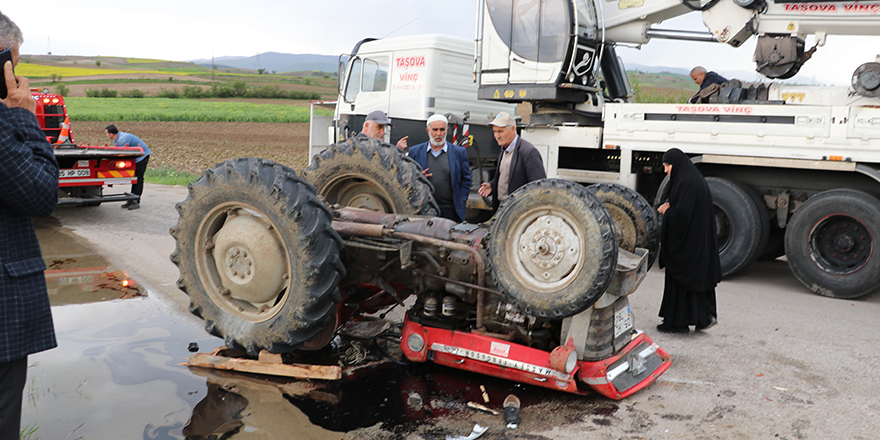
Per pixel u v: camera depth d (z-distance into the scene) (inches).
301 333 140.6
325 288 138.6
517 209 129.7
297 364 150.9
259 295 146.0
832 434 124.8
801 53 268.5
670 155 185.3
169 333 172.9
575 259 124.1
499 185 206.1
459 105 372.5
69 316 184.5
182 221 153.0
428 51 349.7
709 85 283.0
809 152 241.6
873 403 140.4
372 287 173.0
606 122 284.2
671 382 151.1
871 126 228.1
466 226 148.2
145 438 115.3
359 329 181.5
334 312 149.3
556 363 128.6
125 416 123.9
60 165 336.8
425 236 146.6
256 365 146.6
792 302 235.1
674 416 131.6
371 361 159.2
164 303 199.5
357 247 153.9
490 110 397.7
